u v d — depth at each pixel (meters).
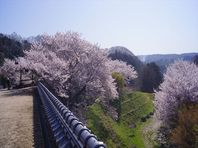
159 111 34.62
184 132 26.50
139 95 75.31
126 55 155.38
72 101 35.50
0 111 19.59
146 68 113.44
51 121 7.95
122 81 64.81
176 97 32.78
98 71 36.81
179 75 35.12
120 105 60.78
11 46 116.94
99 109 44.62
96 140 3.23
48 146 8.51
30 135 12.27
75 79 35.38
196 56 89.69
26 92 35.69
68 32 40.78
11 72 61.34
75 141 4.27
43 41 42.31
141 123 54.59
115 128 41.78
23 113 18.39
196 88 31.92
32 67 36.91
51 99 9.88
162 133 36.22
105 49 38.34
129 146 37.69
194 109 28.36
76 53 37.25
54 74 33.66
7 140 11.62
